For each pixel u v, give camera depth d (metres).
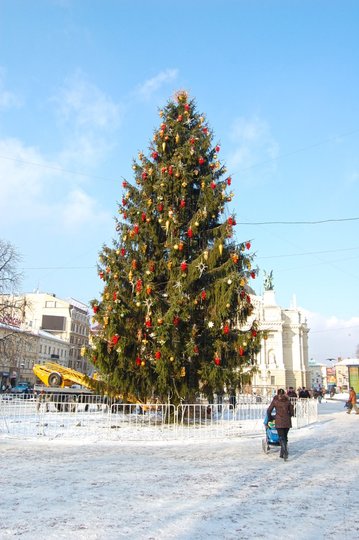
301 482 8.68
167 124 20.47
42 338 82.94
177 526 5.89
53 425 17.17
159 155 20.00
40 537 5.42
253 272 18.14
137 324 17.53
